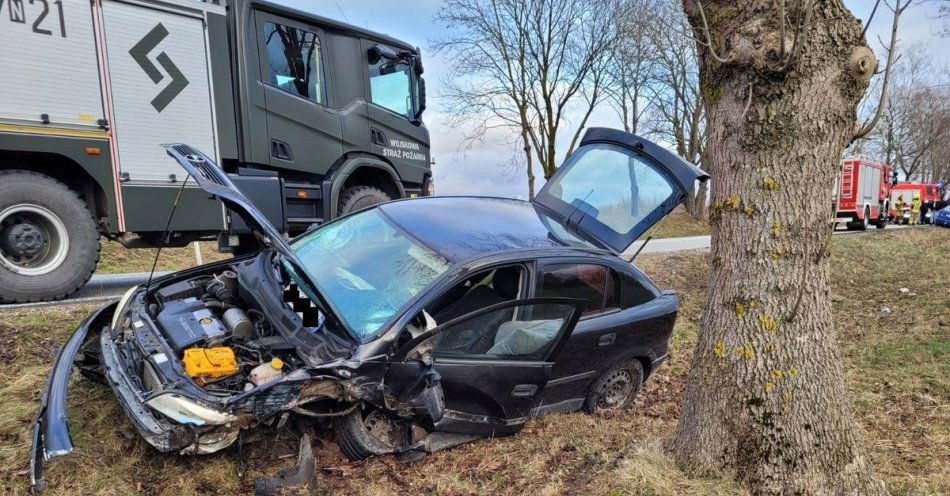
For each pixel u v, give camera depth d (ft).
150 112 20.72
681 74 87.40
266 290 12.92
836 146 9.82
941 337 22.98
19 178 18.53
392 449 11.84
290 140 24.29
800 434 9.95
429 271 12.62
